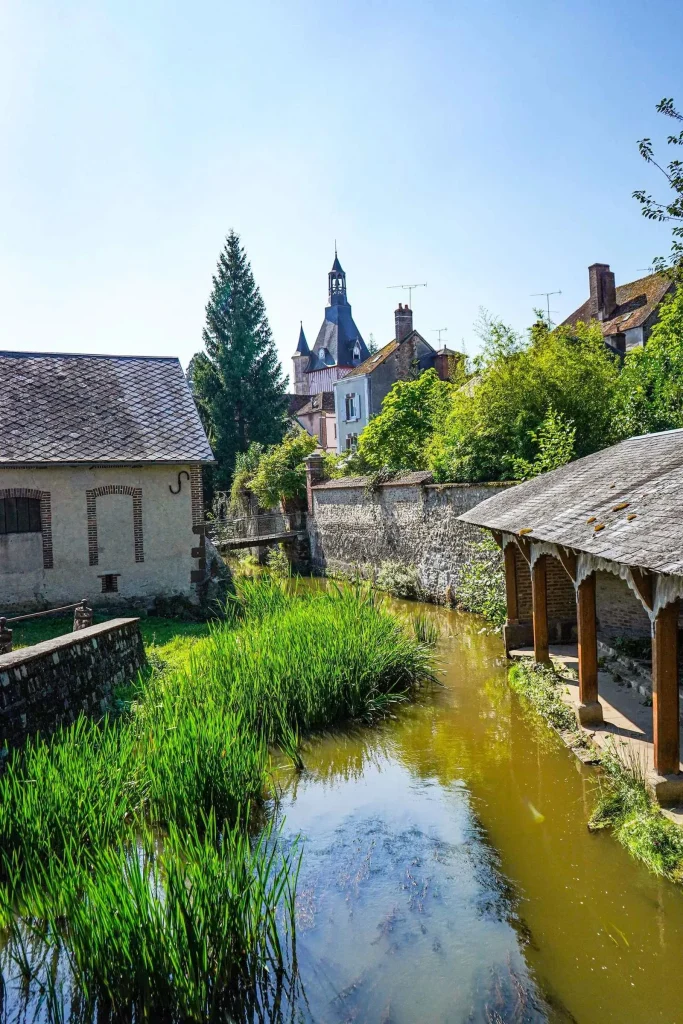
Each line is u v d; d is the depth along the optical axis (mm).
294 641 11234
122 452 16859
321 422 56062
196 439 17922
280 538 26875
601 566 7961
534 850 6508
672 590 6180
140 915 4633
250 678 9922
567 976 4902
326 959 5176
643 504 7270
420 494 19969
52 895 5262
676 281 13883
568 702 9727
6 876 5875
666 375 16828
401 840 6828
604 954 5098
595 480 9898
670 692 6574
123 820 6426
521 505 11219
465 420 18938
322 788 8062
